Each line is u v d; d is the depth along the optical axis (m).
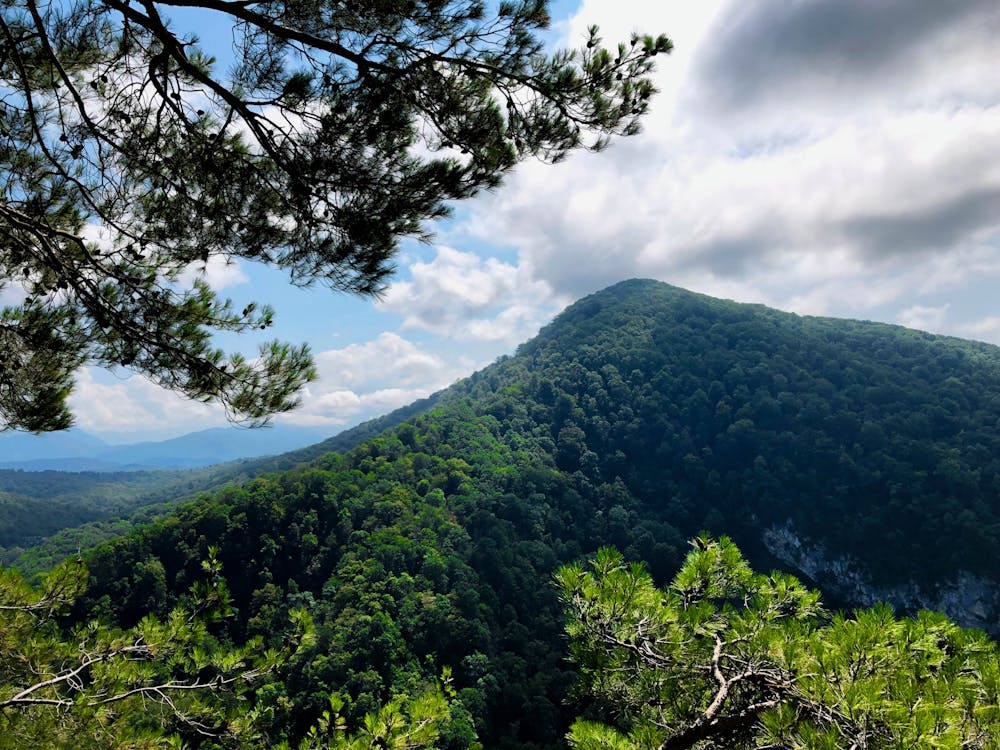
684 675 3.21
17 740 3.36
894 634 2.68
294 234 3.40
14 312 3.54
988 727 2.29
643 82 3.06
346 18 2.80
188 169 3.40
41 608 4.09
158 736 3.77
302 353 3.62
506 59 2.97
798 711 2.40
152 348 3.43
